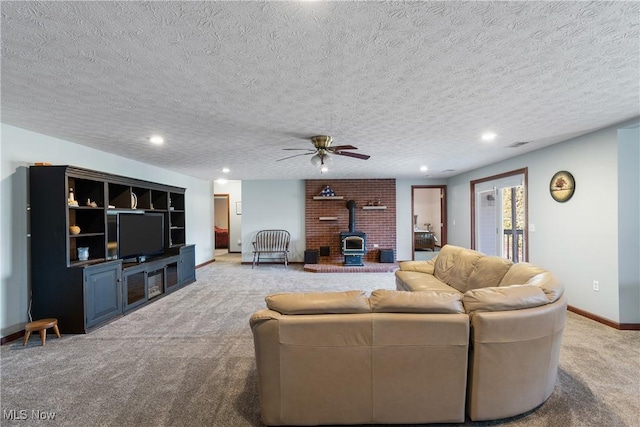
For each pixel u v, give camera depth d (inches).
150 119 115.6
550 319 74.7
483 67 76.7
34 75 78.6
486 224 241.8
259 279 237.6
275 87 87.6
